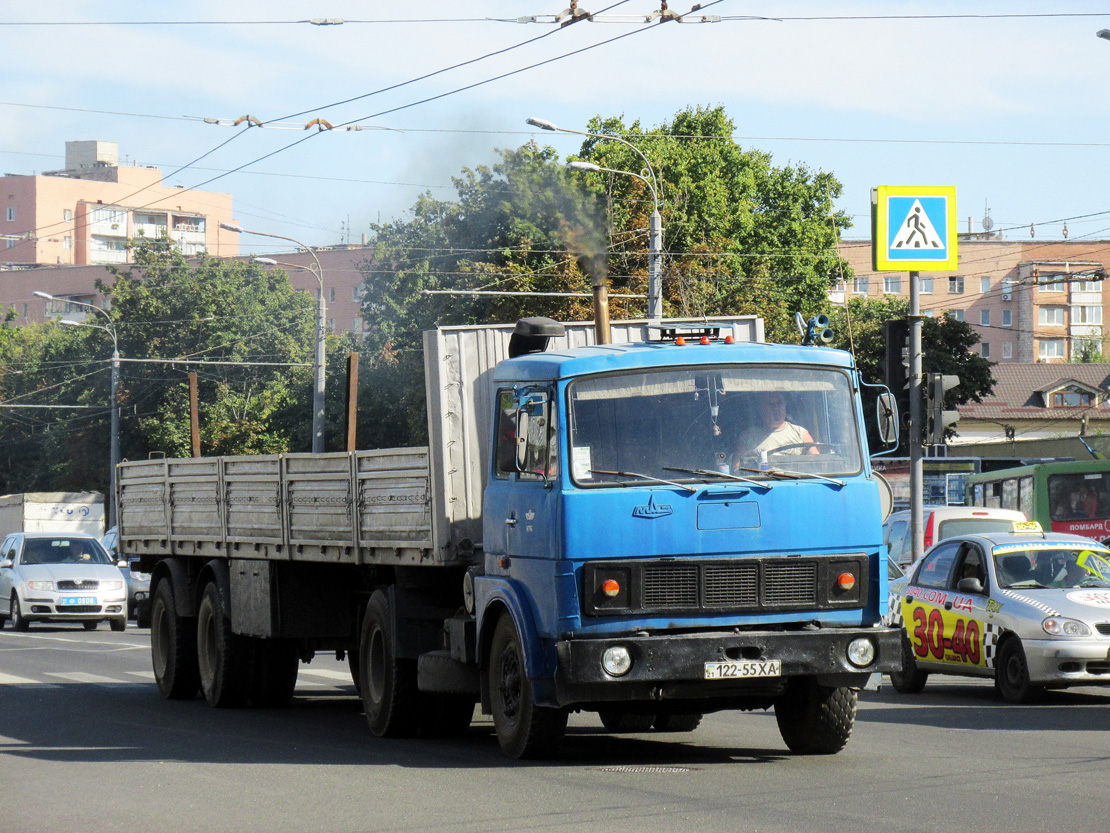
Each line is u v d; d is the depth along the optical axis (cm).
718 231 7994
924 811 1184
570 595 1384
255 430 9188
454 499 1650
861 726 1880
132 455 9919
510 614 1487
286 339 9469
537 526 1441
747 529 1402
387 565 1833
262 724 2034
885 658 1414
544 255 6706
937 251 3328
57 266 18500
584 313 6353
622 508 1388
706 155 8206
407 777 1433
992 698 2356
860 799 1248
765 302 7650
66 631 4622
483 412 1680
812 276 9238
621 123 7806
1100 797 1255
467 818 1186
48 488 11512
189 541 2462
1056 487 4850
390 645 1784
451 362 1677
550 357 1468
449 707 1805
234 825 1201
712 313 6962
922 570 2539
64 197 19988
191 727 1994
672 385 1431
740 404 1438
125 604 4678
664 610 1385
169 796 1368
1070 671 2167
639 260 6419
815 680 1446
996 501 5484
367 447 8056
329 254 17050
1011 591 2295
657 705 1505
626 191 6581
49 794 1401
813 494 1422
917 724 1905
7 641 4019
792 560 1413
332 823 1191
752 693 1418
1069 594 2259
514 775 1423
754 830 1103
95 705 2331
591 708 1491
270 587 2122
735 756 1566
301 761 1591
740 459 1420
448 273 6981
